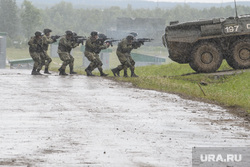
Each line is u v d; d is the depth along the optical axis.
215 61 61.28
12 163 17.75
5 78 60.06
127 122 28.03
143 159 18.69
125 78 61.28
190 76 61.16
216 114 32.38
